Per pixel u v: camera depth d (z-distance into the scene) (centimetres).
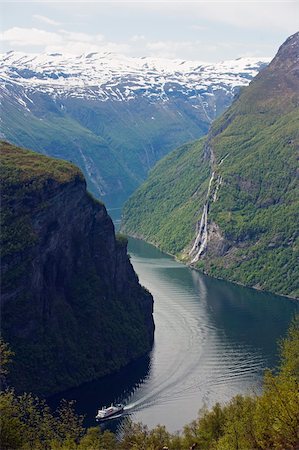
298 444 9275
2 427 10056
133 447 12425
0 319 19138
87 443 12081
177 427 16288
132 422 15950
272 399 10231
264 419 10069
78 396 19025
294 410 9469
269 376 12031
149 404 17975
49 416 12031
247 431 10200
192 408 17500
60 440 11362
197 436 13075
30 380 18800
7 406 10369
